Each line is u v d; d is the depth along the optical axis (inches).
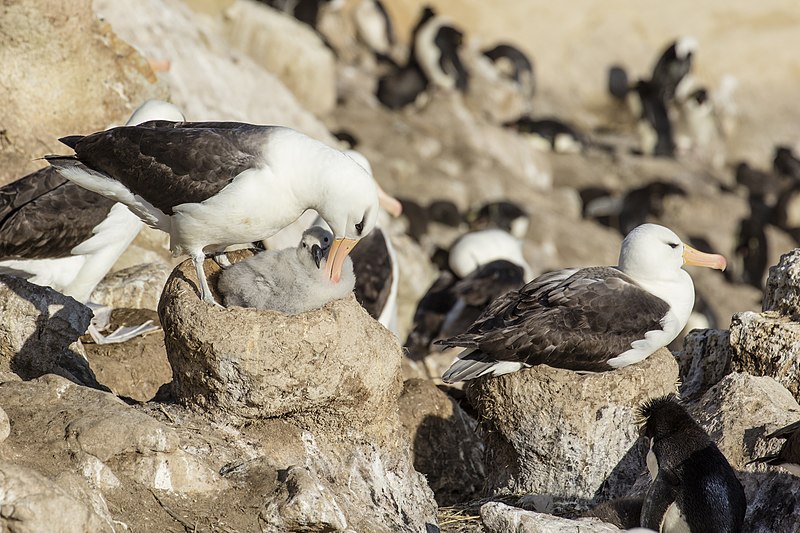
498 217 1241.4
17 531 317.4
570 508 462.9
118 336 542.0
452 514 474.0
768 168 1852.9
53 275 535.5
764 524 410.0
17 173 623.5
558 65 1924.2
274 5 1635.1
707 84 1937.7
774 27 1994.3
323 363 398.3
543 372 459.5
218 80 937.5
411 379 548.1
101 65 647.8
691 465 406.0
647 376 463.8
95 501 348.5
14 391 395.5
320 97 1368.1
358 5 1801.2
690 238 1422.2
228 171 413.7
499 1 1948.8
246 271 429.4
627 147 1793.8
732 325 509.4
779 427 430.9
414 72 1561.3
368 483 423.8
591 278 474.0
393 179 1299.2
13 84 620.1
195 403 417.7
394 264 668.1
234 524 371.2
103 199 529.0
